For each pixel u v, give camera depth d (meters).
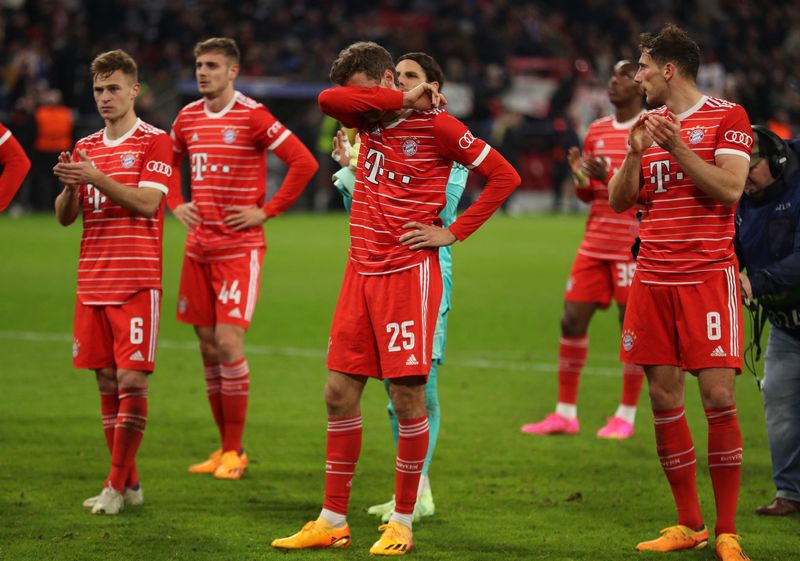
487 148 17.47
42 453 23.78
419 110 17.47
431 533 18.80
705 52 108.88
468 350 37.34
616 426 26.61
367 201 17.75
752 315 20.34
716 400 17.42
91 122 82.56
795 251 18.56
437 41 98.62
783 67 108.38
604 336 40.53
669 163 17.53
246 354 36.12
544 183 95.50
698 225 17.47
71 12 101.50
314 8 108.44
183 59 95.44
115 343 20.05
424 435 17.83
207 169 23.59
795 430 20.12
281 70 93.56
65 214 20.41
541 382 32.66
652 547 17.89
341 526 18.02
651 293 17.84
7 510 19.67
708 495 21.52
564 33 113.31
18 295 46.41
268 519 19.50
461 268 57.50
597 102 93.56
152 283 20.06
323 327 41.00
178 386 31.28
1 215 78.50
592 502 20.86
